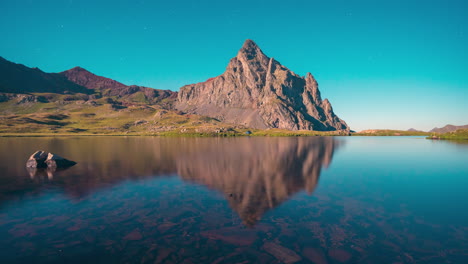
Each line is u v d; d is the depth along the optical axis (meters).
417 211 24.14
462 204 26.39
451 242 17.72
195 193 30.42
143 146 113.12
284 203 26.41
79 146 111.12
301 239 17.94
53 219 21.84
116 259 15.33
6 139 174.00
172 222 21.00
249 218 21.98
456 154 81.19
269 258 15.35
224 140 185.88
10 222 21.19
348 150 96.25
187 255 15.72
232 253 15.93
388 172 46.38
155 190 31.95
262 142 156.88
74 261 15.13
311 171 46.69
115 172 44.97
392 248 16.80
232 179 38.94
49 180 38.16
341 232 19.17
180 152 84.56
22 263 14.95
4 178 39.75
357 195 29.81
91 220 21.56
